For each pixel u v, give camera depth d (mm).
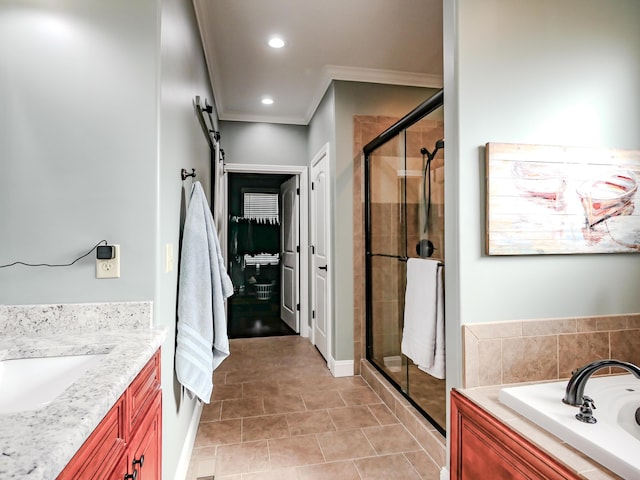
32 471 480
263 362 3307
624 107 1646
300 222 4227
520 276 1524
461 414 1390
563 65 1583
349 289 3012
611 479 893
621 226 1590
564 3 1590
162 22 1344
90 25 1280
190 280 1632
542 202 1518
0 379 1017
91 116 1273
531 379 1513
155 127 1303
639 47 1666
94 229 1271
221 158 3635
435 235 1955
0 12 1241
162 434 1342
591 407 1096
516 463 1095
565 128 1580
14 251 1227
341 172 3008
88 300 1265
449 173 1547
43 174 1246
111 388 771
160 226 1329
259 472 1756
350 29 2461
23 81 1244
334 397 2584
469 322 1481
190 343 1589
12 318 1212
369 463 1822
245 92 3461
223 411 2371
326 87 3244
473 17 1497
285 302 4828
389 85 3113
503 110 1521
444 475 1589
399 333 2459
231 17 2318
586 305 1585
